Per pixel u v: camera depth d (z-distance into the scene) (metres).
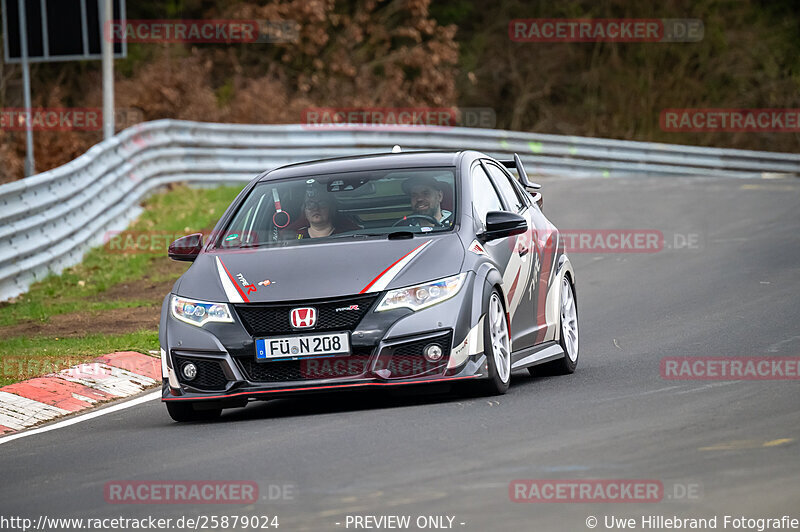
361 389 26.52
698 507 17.16
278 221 30.08
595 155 114.81
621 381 29.70
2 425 30.16
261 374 26.94
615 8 172.75
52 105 102.38
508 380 28.89
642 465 19.75
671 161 120.06
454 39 166.12
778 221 69.81
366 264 27.41
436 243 28.22
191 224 66.75
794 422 22.92
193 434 26.22
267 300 26.95
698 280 51.34
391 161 31.55
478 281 27.62
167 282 54.66
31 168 78.88
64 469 23.33
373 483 19.44
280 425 26.20
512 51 168.00
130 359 36.81
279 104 108.38
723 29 176.50
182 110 103.62
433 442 22.44
